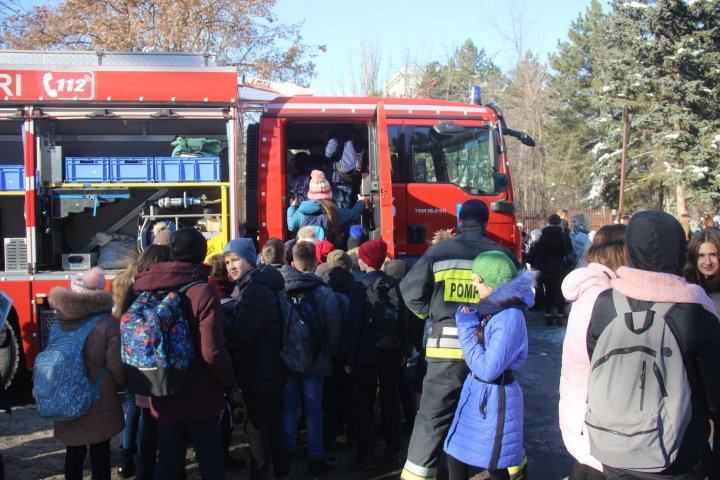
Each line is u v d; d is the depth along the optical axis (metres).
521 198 34.59
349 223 7.76
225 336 4.22
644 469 2.60
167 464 3.82
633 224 2.88
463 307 3.74
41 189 6.70
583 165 40.78
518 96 35.41
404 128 8.09
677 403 2.60
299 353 4.43
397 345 4.90
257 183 7.74
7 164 7.44
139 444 4.43
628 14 29.95
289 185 7.91
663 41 28.39
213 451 3.88
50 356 3.98
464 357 3.64
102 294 4.20
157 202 7.09
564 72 45.41
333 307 4.87
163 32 17.92
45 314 6.56
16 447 5.45
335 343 4.92
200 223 7.26
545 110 40.72
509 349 3.49
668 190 31.27
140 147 7.52
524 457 3.65
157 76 6.78
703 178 27.64
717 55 27.91
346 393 5.51
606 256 3.78
